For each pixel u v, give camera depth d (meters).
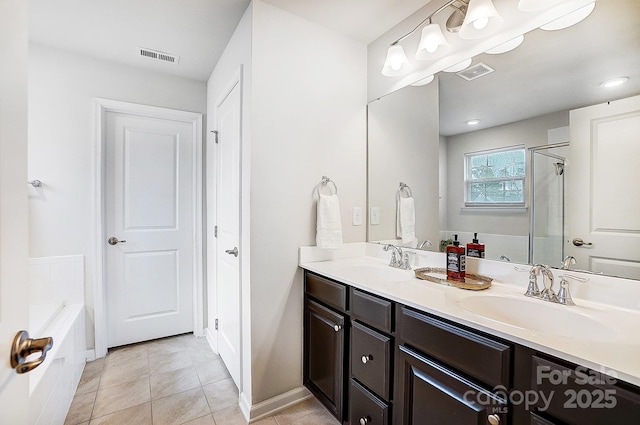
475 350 0.93
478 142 1.52
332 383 1.58
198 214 2.76
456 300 1.16
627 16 1.07
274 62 1.74
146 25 1.93
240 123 1.81
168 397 1.86
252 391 1.67
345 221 2.04
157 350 2.46
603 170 1.12
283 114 1.77
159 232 2.64
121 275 2.49
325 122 1.94
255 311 1.69
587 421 0.70
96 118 2.33
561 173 1.23
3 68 0.55
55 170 2.19
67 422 1.63
